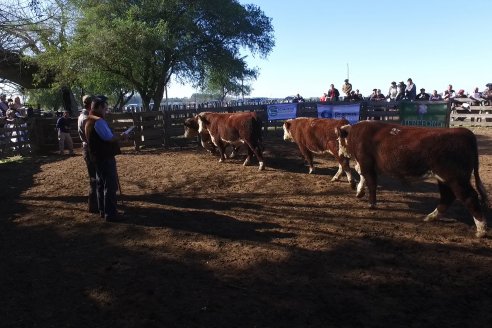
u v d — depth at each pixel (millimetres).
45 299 4094
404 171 5746
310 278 4367
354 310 3748
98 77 23969
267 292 4102
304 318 3639
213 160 11719
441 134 5355
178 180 9203
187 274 4539
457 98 20719
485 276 4320
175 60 23188
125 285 4328
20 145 14172
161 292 4160
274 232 5730
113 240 5574
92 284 4371
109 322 3664
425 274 4398
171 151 13859
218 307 3850
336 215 6426
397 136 5793
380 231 5672
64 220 6465
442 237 5402
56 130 15789
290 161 11242
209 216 6512
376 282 4246
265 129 17516
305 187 8250
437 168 5387
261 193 7898
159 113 14758
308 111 17141
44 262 4957
